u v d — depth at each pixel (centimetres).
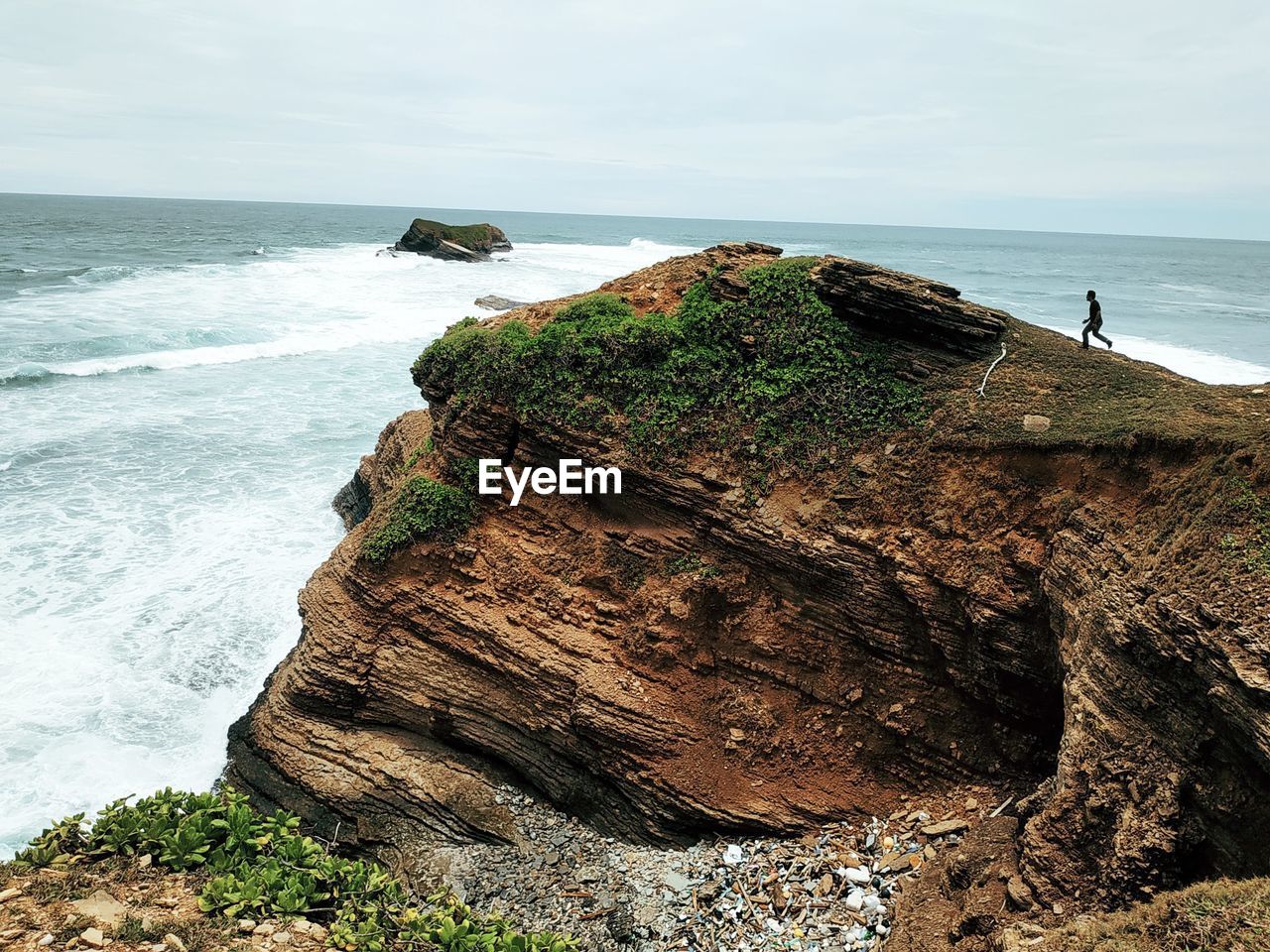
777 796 1305
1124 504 1149
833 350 1552
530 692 1431
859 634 1337
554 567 1532
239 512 2505
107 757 1570
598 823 1373
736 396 1523
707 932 1122
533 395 1593
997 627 1213
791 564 1371
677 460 1475
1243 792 851
